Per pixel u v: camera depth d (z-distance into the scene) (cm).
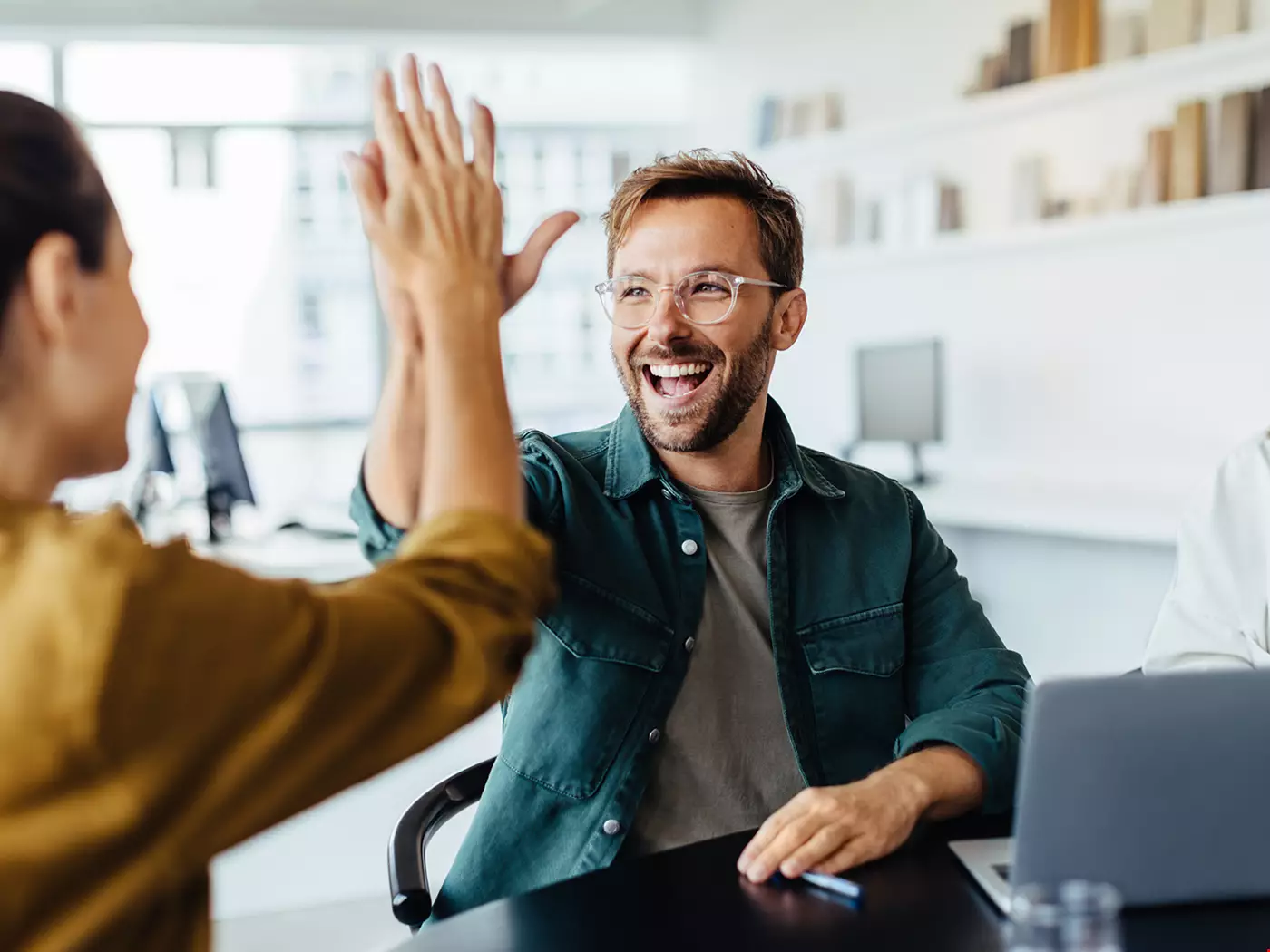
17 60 583
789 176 561
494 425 80
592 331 691
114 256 73
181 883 67
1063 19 425
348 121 628
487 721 408
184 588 65
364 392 679
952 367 491
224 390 412
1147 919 99
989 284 472
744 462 161
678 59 654
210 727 64
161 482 451
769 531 158
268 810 67
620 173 665
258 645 66
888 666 158
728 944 99
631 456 159
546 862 146
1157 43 396
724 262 156
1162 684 96
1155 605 409
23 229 68
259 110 623
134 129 614
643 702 149
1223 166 373
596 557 153
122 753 62
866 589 161
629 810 145
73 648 61
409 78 84
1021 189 446
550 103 662
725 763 150
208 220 654
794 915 105
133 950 69
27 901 62
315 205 668
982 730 136
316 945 267
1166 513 358
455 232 83
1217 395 394
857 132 505
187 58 612
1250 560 180
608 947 99
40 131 69
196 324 658
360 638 69
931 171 493
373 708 69
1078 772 96
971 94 465
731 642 155
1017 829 98
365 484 104
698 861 118
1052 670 446
